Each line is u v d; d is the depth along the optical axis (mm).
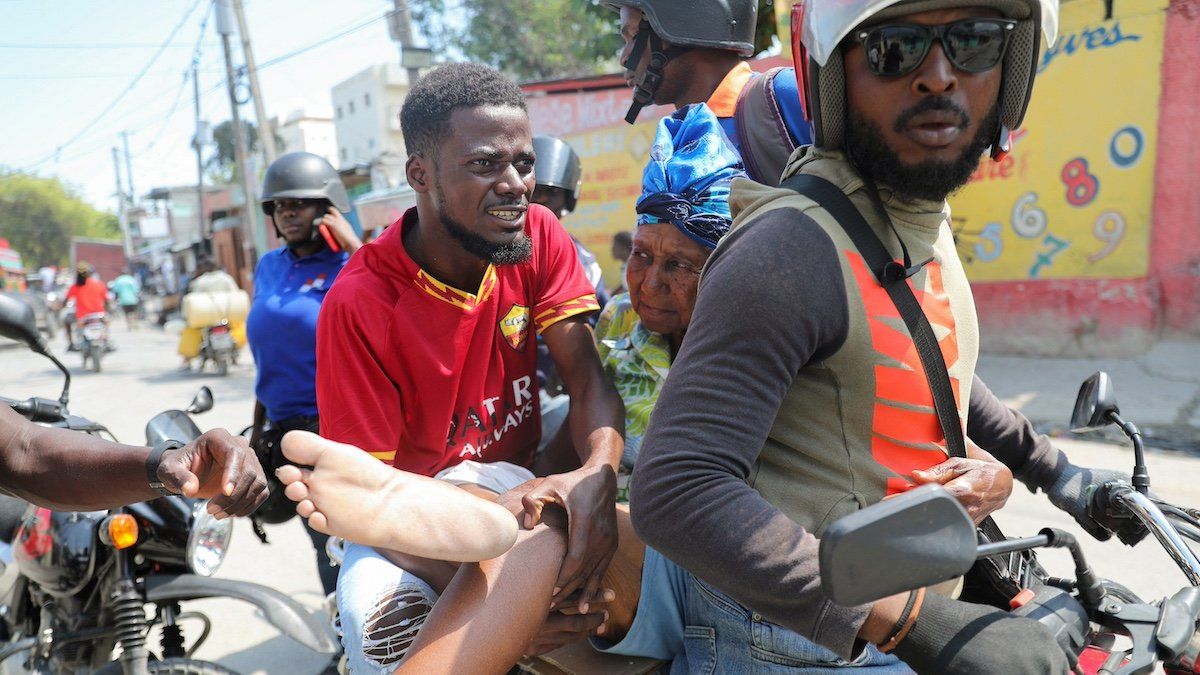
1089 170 7758
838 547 999
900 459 1338
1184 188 7270
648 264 1962
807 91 1404
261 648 3838
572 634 1729
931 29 1223
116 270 48094
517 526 1551
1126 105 7477
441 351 1967
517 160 1874
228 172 39844
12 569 3105
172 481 1388
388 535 1421
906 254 1295
